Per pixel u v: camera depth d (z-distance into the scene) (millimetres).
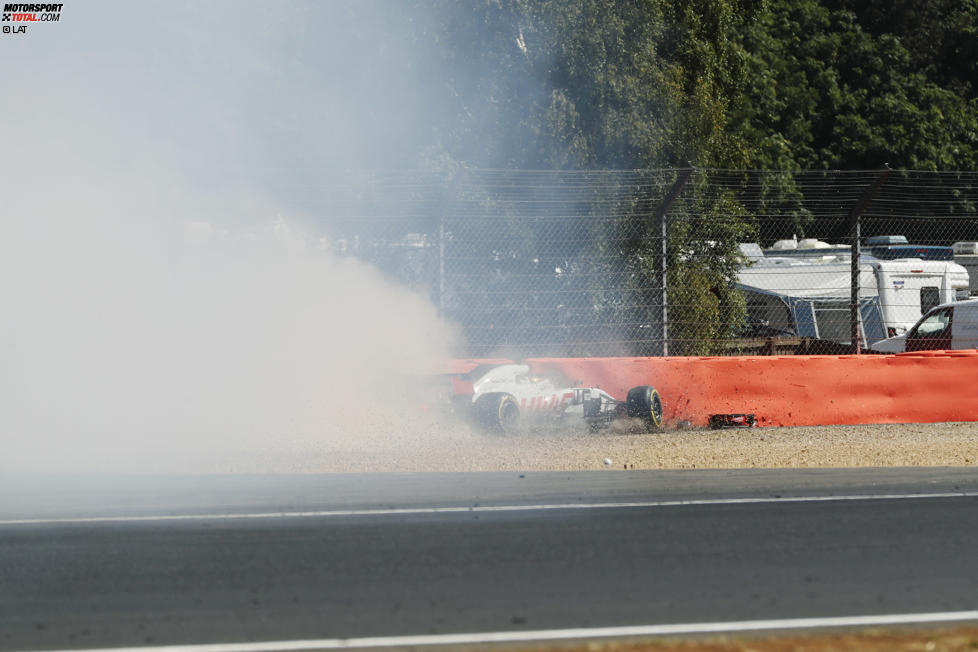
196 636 17578
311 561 23234
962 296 92875
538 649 16625
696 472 38469
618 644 16766
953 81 181250
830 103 159250
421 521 28016
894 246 94750
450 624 18125
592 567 22406
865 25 182000
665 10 79188
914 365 57500
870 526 27094
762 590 20391
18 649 17000
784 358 56344
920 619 18281
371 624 18172
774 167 137500
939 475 37344
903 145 154500
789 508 29922
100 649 16938
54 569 22656
